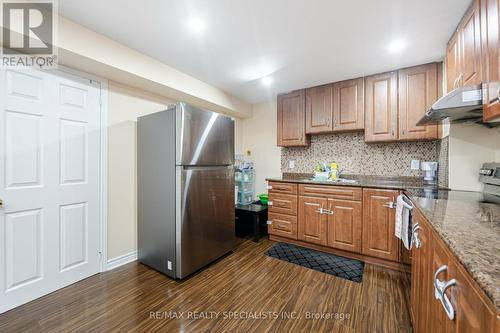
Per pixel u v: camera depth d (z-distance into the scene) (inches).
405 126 95.6
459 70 63.4
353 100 108.3
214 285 76.9
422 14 61.3
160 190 85.2
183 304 66.7
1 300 62.0
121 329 56.5
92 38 69.9
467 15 57.9
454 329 25.8
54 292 71.9
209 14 62.4
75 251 77.9
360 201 95.0
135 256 96.5
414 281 51.8
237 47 80.2
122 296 70.4
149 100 101.4
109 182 87.6
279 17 63.6
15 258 64.4
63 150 74.5
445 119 68.1
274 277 82.2
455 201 55.1
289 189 114.4
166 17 63.8
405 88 95.7
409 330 55.7
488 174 65.7
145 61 85.4
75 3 58.0
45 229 70.5
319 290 73.8
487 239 28.0
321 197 104.8
